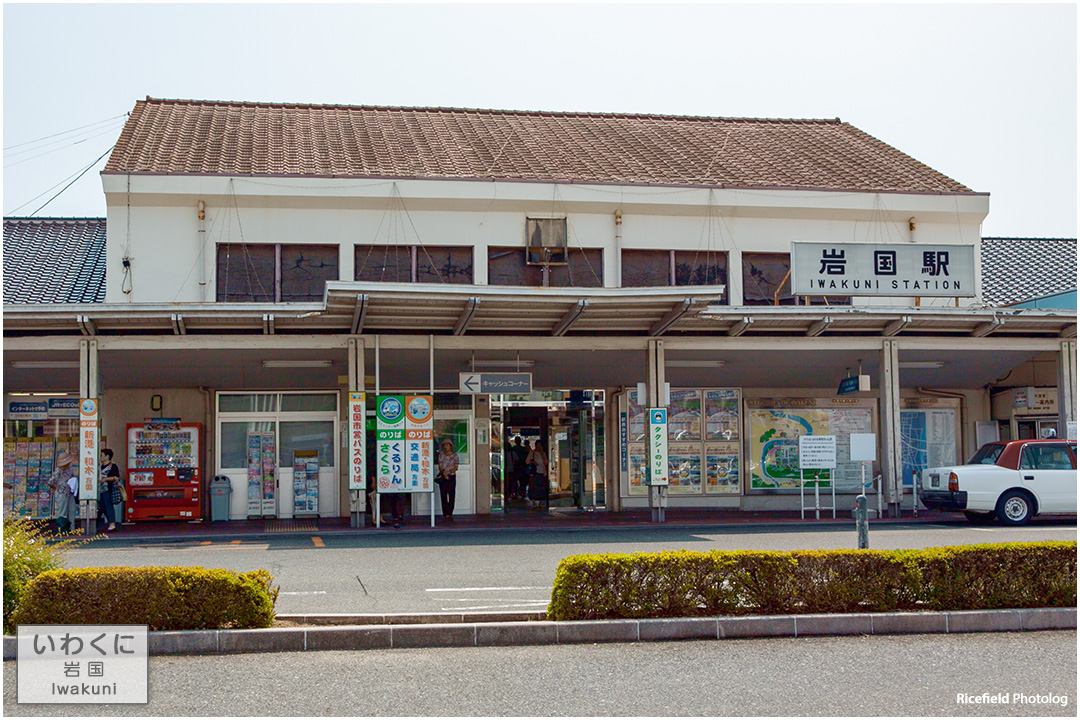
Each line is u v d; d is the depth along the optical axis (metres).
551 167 22.06
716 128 27.23
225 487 20.11
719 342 19.80
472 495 21.77
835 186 22.08
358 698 6.48
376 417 18.89
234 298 19.77
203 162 20.44
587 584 8.41
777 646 7.92
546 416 22.53
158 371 19.52
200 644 7.68
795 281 18.98
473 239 20.62
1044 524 18.48
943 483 18.75
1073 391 20.41
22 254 22.66
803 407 23.23
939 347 20.30
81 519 17.20
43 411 20.20
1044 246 27.98
